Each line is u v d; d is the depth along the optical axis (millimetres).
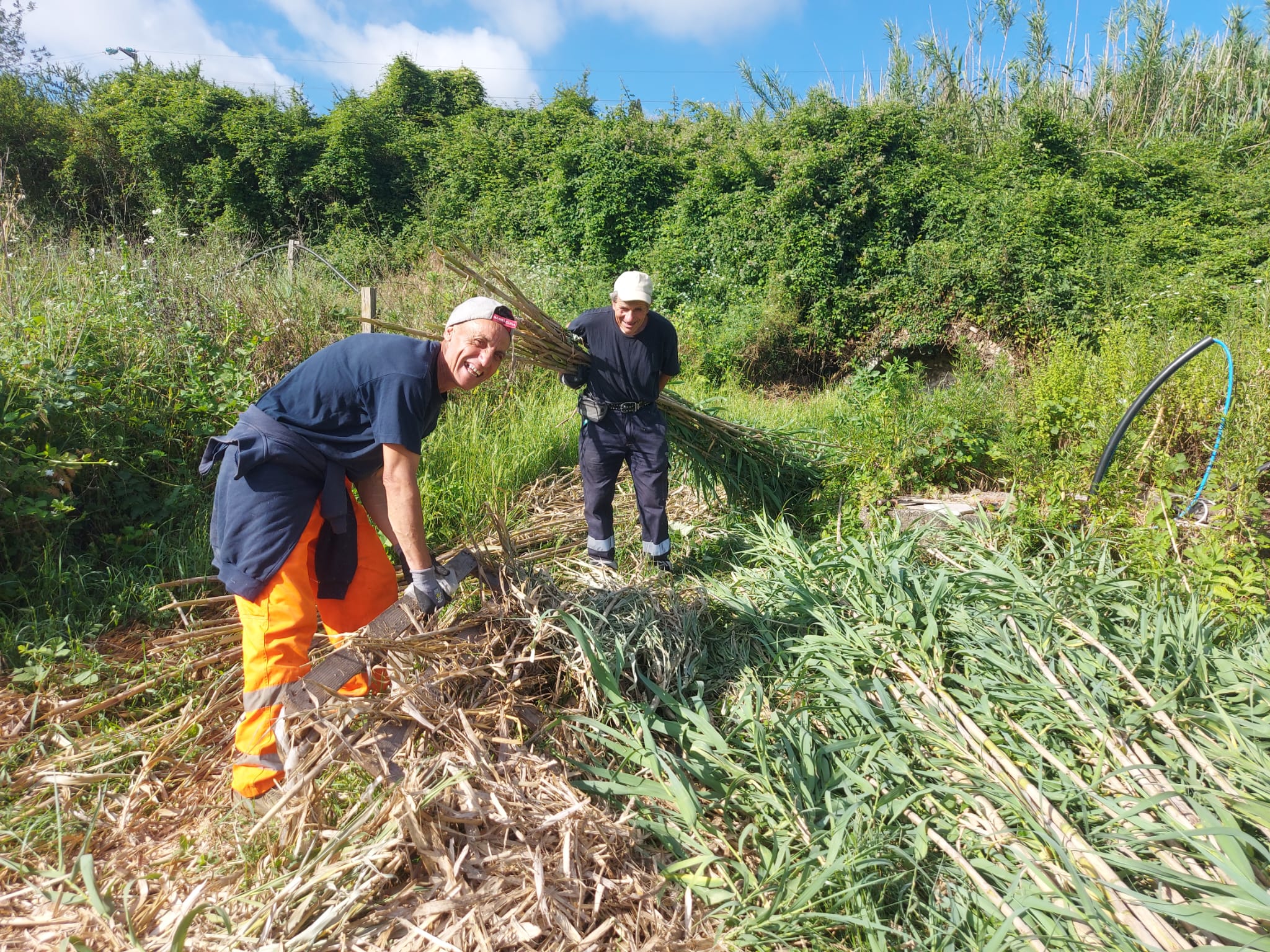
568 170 18141
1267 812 2098
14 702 2758
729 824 2426
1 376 3607
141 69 23156
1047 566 3984
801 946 2047
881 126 14750
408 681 2426
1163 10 19375
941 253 13250
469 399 6090
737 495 5160
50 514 3332
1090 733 2570
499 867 2043
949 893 2145
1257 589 3383
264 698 2320
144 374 4246
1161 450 5066
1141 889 2094
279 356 5465
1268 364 5316
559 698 2824
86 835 2172
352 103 22609
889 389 5934
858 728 2727
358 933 1845
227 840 2191
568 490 5363
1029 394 5902
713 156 17266
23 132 18312
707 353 13078
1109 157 15125
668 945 1970
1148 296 11422
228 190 20562
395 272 15562
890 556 3688
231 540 2369
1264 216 13836
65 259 5289
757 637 3395
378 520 2895
